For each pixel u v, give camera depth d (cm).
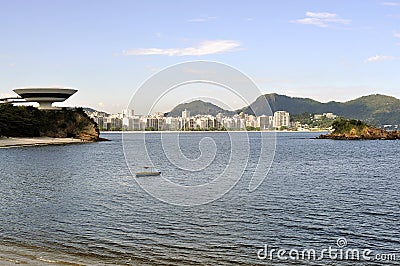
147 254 1526
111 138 15350
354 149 9169
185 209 2259
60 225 1939
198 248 1614
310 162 5816
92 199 2636
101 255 1495
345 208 2427
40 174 4212
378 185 3462
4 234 1759
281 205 2483
